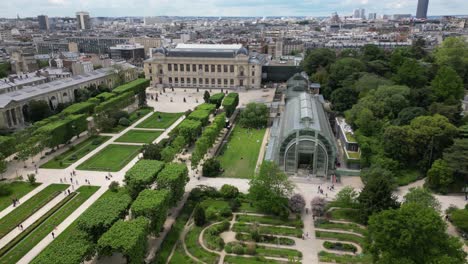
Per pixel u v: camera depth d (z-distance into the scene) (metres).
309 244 151.25
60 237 156.12
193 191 188.88
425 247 115.25
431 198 161.12
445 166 190.12
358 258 140.62
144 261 138.00
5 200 188.75
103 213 142.88
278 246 150.25
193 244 150.12
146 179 168.12
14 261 141.50
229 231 160.38
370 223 130.88
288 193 178.50
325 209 174.38
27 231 159.88
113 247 124.25
